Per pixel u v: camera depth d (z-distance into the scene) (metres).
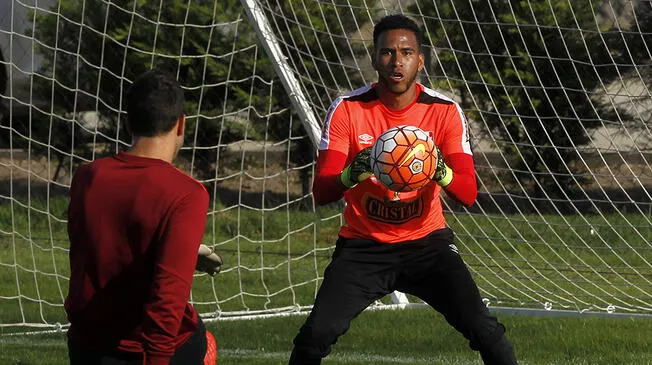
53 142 51.31
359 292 16.52
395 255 16.67
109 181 11.51
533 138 44.25
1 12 49.69
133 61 47.06
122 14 46.25
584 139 45.19
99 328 11.59
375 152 15.52
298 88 30.03
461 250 38.34
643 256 37.97
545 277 33.75
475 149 51.06
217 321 29.97
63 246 45.16
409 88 16.86
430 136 16.47
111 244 11.38
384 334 27.50
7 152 59.31
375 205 16.64
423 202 16.72
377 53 16.62
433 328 28.39
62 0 47.56
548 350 25.39
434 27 43.34
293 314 31.19
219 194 54.19
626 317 30.03
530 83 43.38
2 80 50.41
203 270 13.44
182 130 12.07
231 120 50.25
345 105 17.05
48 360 23.62
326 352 16.33
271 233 48.22
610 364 23.61
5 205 51.59
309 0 42.22
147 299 11.47
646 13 44.34
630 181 51.22
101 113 49.44
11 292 34.91
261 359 24.03
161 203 11.23
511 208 49.00
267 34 29.77
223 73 47.19
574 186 46.22
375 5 43.84
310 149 52.97
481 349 16.41
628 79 45.28
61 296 34.19
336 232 48.06
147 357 10.93
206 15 46.22
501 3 42.97
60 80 49.31
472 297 16.39
